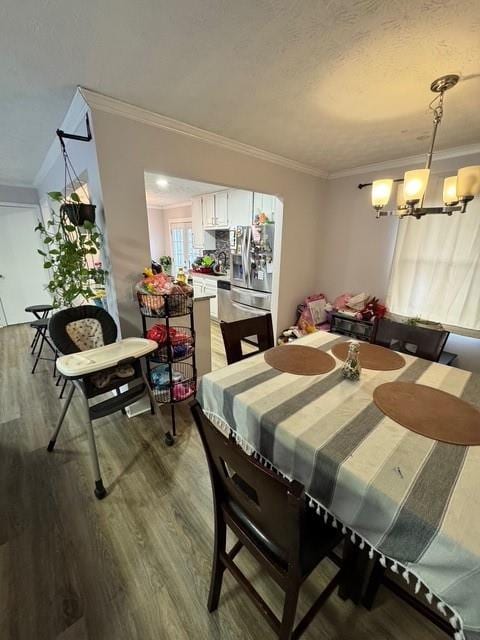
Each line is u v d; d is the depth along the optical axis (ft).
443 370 4.76
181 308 6.50
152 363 7.73
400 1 3.16
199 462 5.85
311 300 11.62
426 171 4.17
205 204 16.01
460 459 2.80
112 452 6.10
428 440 3.06
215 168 7.50
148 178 12.16
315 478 2.96
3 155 9.07
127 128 5.82
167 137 6.43
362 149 8.21
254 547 2.86
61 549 4.17
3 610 3.50
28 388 8.72
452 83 4.67
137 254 6.56
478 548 1.98
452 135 7.06
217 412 4.33
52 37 3.75
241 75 4.66
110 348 5.59
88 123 5.50
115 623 3.38
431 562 2.20
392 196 9.52
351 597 3.62
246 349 12.51
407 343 6.21
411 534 2.27
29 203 14.34
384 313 9.77
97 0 3.17
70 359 5.01
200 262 17.87
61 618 3.42
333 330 10.73
